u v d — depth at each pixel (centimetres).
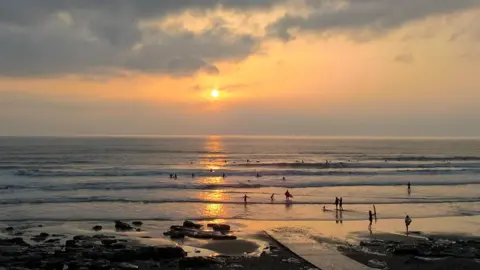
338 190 5172
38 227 3053
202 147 18812
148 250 2269
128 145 19862
